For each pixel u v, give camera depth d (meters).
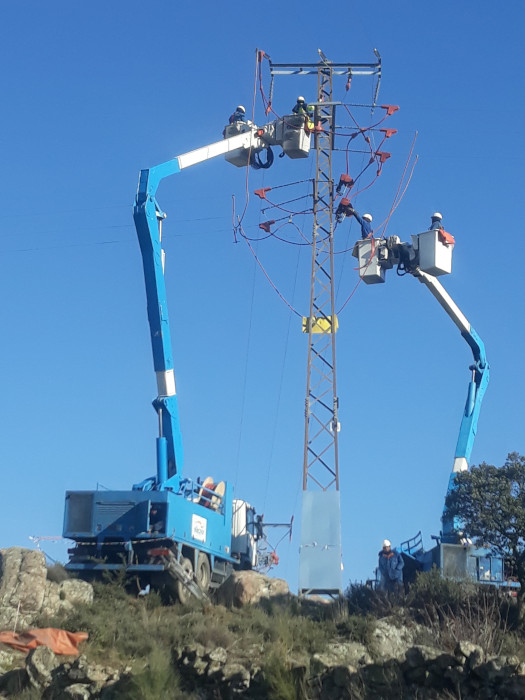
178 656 29.67
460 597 35.91
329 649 31.00
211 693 28.03
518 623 35.03
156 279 45.50
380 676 26.91
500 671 25.91
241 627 33.34
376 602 37.09
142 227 45.59
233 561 45.06
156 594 38.41
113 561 40.09
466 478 39.38
